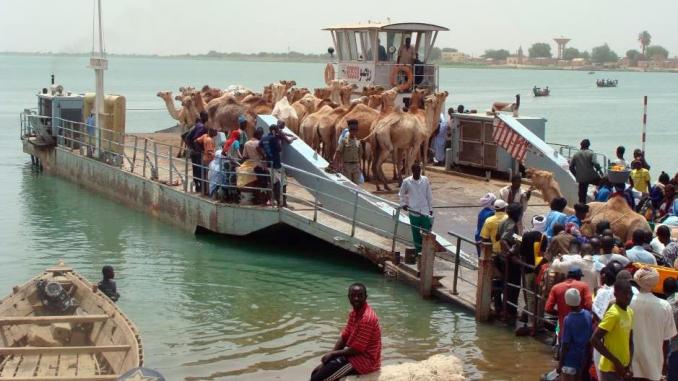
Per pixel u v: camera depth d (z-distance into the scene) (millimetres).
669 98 124625
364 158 26250
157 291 17859
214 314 16406
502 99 110688
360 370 11141
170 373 13359
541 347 14422
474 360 13805
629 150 49094
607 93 144375
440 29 32906
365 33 33375
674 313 11406
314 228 20172
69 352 11789
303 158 22547
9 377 10891
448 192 25125
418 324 15633
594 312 11773
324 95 31531
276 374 13352
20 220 25172
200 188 23422
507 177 27688
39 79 149750
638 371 10492
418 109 26906
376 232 19672
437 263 18703
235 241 22266
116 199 28078
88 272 19297
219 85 136625
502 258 15578
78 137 33469
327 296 17531
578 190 23188
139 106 84062
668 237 15242
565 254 13867
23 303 13758
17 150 44062
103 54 29938
